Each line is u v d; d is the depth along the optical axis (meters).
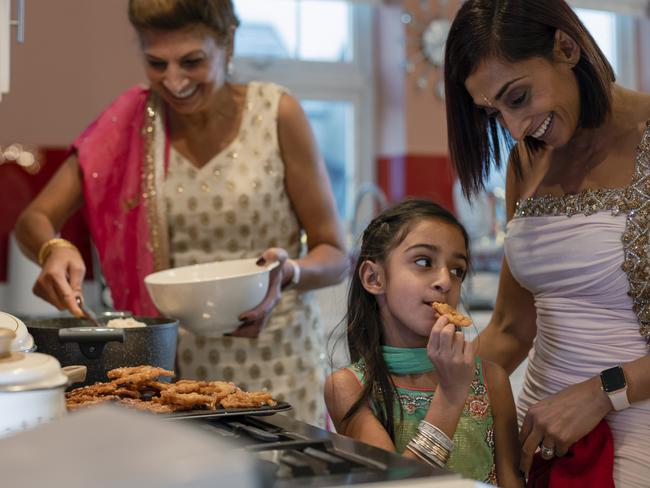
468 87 1.29
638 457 1.28
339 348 2.04
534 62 1.23
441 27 4.29
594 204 1.32
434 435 1.17
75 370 1.05
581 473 1.28
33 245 1.70
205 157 1.79
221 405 1.04
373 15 4.49
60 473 0.53
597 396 1.27
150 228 1.78
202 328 1.45
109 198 1.80
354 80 4.45
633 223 1.28
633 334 1.31
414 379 1.33
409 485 0.70
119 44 3.51
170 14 1.58
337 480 0.70
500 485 1.34
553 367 1.39
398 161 4.32
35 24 3.39
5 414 0.74
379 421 1.30
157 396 1.12
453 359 1.18
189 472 0.53
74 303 1.47
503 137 1.44
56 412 0.78
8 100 3.36
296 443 0.82
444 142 4.33
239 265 1.54
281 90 1.83
